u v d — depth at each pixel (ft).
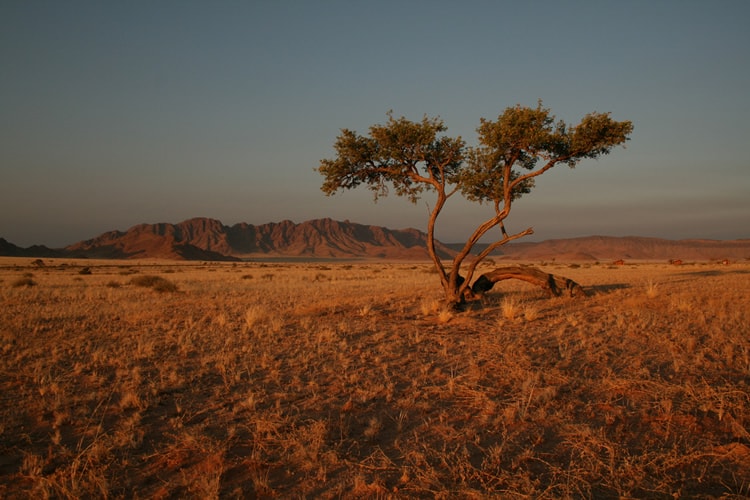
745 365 25.64
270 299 66.74
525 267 61.16
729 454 15.39
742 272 130.72
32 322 44.11
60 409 20.65
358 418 19.70
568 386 23.17
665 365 26.81
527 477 14.14
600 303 53.72
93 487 14.10
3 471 15.31
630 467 14.57
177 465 15.60
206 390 23.65
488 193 54.75
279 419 19.24
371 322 43.83
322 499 13.47
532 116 44.70
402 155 50.96
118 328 41.83
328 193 55.67
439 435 17.78
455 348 32.60
